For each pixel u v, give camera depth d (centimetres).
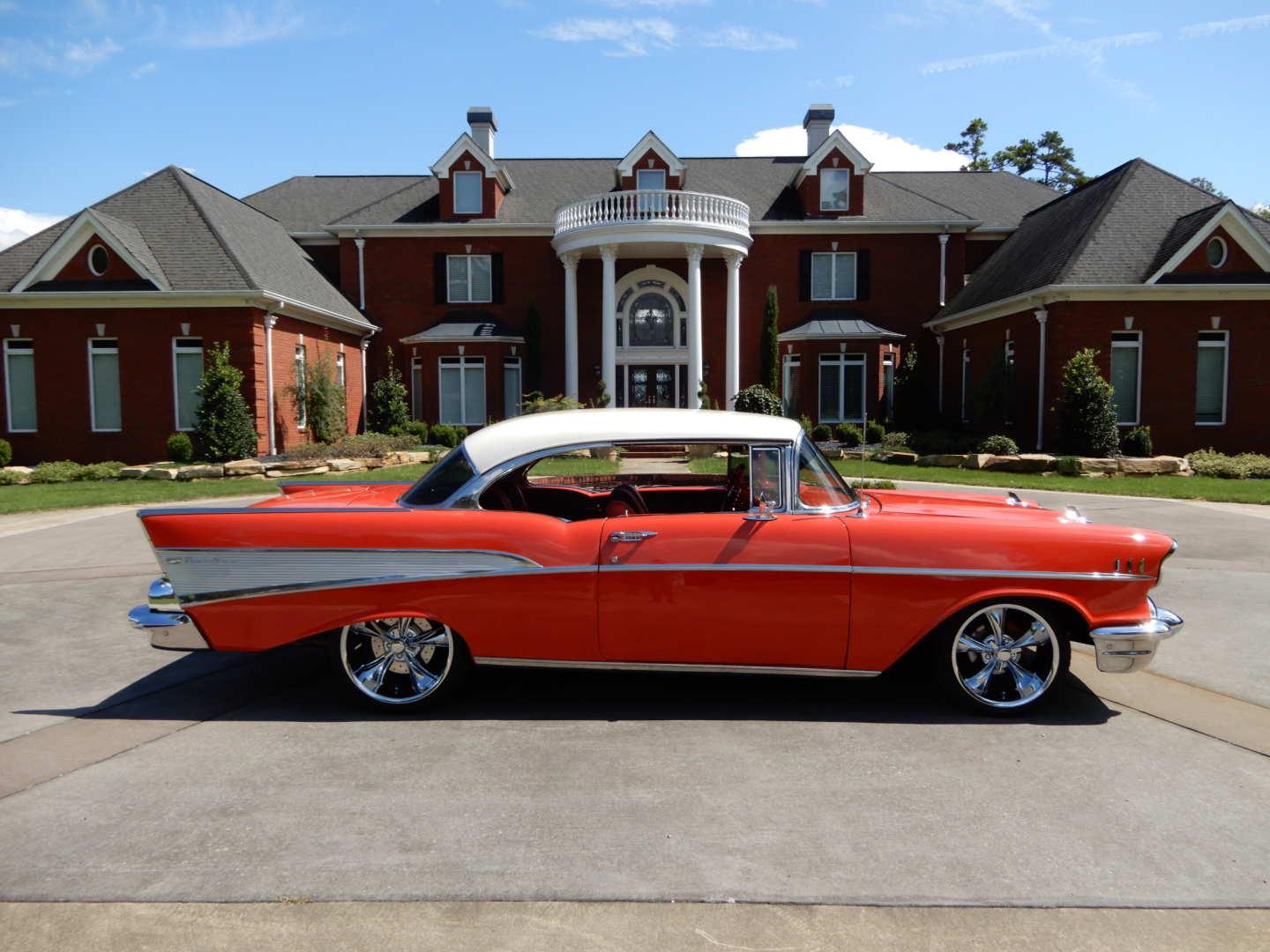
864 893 265
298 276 2209
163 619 427
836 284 2522
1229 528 1020
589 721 420
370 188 2908
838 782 347
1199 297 1812
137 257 1830
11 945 237
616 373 2566
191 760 370
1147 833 304
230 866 280
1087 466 1641
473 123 2866
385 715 430
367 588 418
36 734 402
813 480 437
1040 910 256
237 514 425
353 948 237
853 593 414
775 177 2764
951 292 2523
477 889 267
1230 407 1845
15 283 1891
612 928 246
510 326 2536
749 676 496
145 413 1895
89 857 286
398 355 2534
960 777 352
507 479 478
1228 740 394
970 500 511
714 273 2525
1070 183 5122
